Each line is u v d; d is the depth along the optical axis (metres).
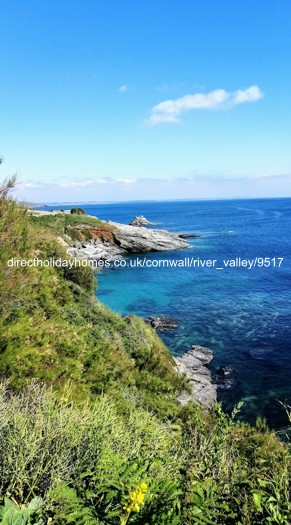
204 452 3.66
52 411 4.17
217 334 25.48
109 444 3.58
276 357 21.69
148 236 65.69
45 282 9.95
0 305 7.23
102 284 41.25
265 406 16.41
